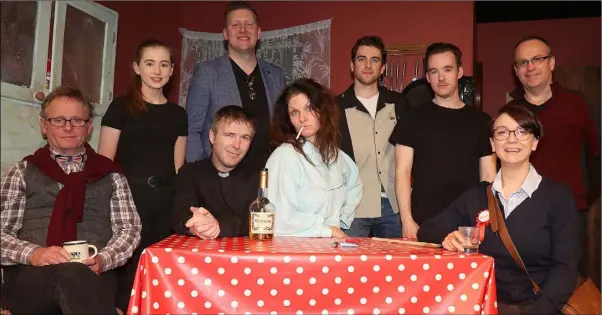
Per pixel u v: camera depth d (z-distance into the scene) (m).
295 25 5.10
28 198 2.29
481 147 2.91
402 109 3.30
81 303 1.88
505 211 2.15
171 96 5.29
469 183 2.90
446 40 4.71
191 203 2.28
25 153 3.37
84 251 2.06
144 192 2.89
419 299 1.70
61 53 3.70
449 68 2.93
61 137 2.33
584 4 5.43
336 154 2.44
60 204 2.28
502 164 2.18
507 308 2.04
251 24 3.33
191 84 3.34
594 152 3.35
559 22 6.06
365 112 3.23
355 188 2.61
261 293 1.68
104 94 4.23
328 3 5.00
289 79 5.07
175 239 2.00
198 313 1.67
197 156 3.21
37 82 3.47
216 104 3.27
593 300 2.09
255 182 2.39
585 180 3.47
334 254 1.69
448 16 4.73
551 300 1.99
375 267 1.70
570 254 2.05
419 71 4.75
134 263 2.84
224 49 5.23
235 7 3.35
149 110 2.97
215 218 2.22
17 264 2.14
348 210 2.59
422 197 2.94
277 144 2.47
